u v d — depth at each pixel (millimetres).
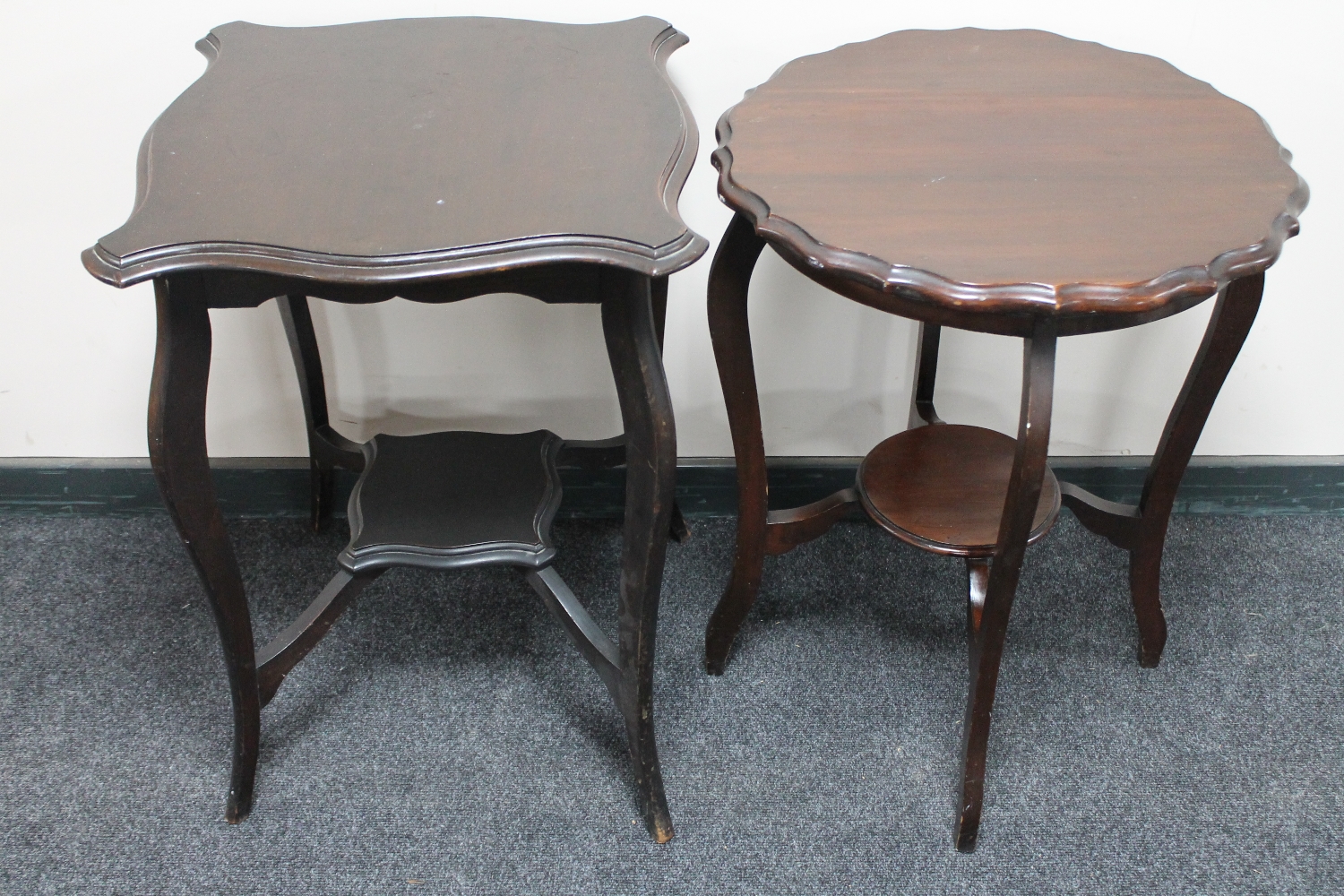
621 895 1051
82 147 1282
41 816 1124
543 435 1292
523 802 1142
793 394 1479
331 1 1220
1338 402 1471
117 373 1454
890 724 1230
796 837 1106
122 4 1196
